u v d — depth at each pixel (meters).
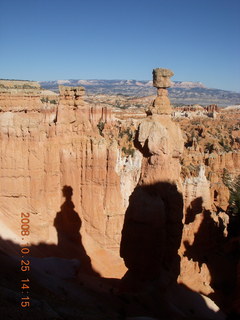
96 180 35.50
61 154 34.28
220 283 30.80
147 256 19.89
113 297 20.62
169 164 21.19
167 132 21.00
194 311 21.11
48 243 31.38
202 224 35.47
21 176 32.12
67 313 14.80
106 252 35.53
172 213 21.25
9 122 31.98
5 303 12.98
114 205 36.00
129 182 38.59
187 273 27.81
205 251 35.53
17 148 31.95
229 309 25.80
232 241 36.38
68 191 34.69
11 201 32.06
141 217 19.61
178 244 22.17
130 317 16.77
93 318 15.13
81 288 21.64
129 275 20.66
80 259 32.28
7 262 20.77
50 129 33.53
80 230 34.91
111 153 35.38
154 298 19.47
